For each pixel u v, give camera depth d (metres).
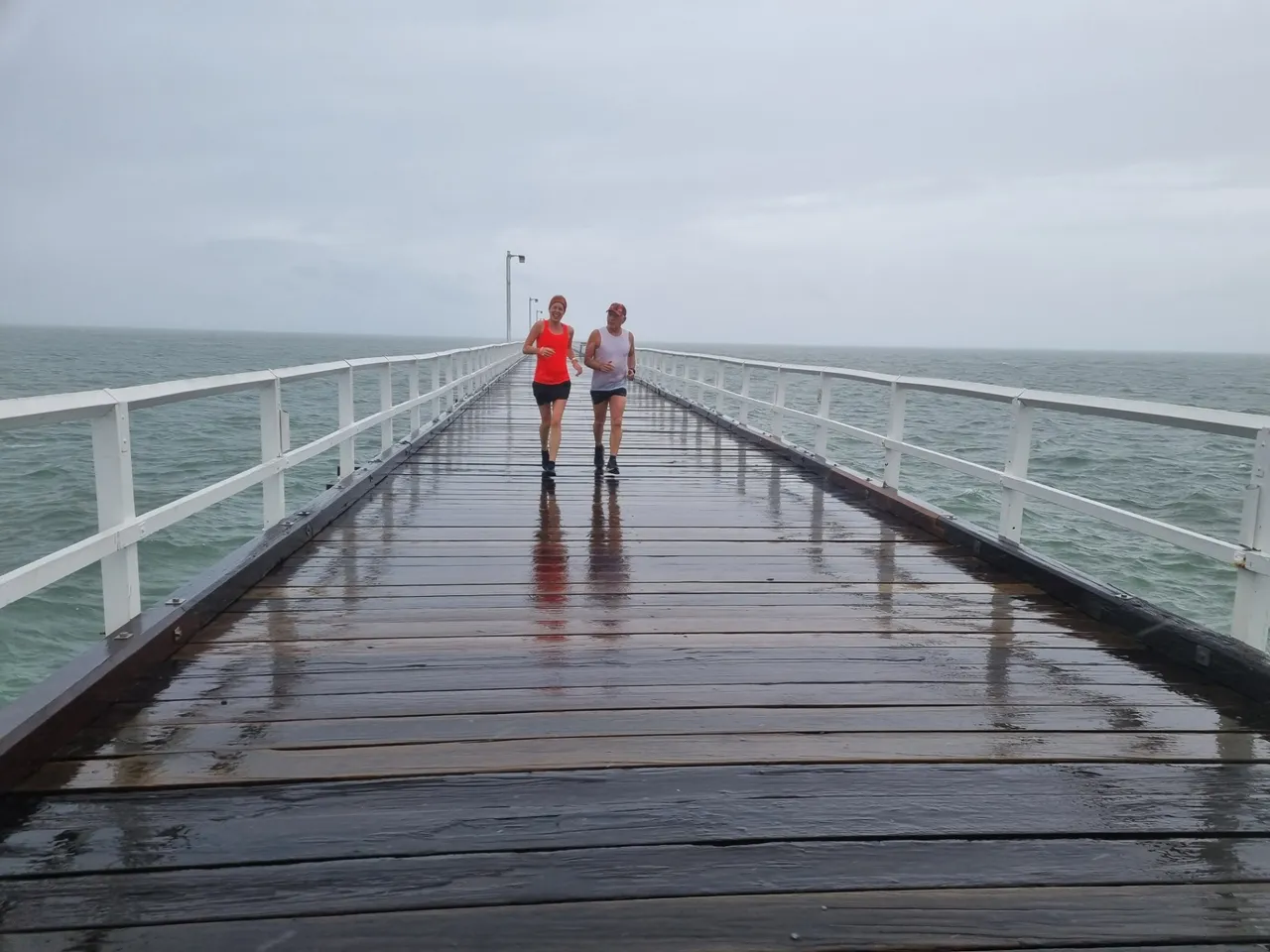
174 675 3.37
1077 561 10.05
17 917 1.97
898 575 5.13
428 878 2.14
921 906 2.08
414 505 7.01
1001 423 27.89
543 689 3.33
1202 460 18.73
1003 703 3.28
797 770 2.73
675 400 17.89
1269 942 1.99
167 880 2.11
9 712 2.71
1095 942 1.98
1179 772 2.77
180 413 26.25
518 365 33.00
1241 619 3.50
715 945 1.93
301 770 2.66
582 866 2.21
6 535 11.01
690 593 4.70
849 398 40.50
